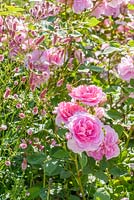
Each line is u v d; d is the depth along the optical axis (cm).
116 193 127
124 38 168
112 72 148
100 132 107
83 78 143
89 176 124
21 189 126
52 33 135
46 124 127
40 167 121
